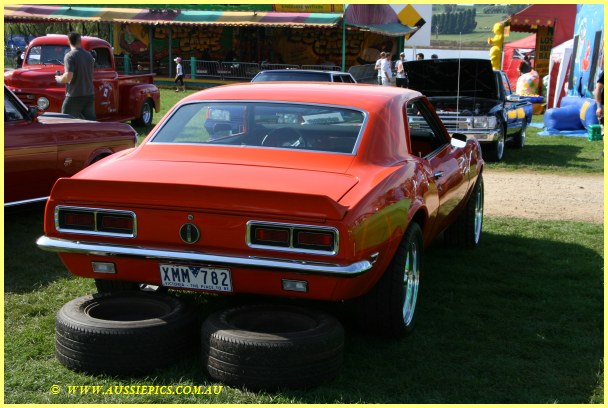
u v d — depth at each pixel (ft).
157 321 11.34
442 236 21.86
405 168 13.01
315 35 114.93
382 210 11.41
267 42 115.96
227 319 11.41
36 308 14.40
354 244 10.52
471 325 13.99
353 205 10.80
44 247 11.65
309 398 10.58
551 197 29.86
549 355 12.67
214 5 100.22
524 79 66.74
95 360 11.07
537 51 91.50
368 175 12.14
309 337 10.74
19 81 40.50
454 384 11.34
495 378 11.62
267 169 12.17
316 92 14.43
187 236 10.99
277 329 11.86
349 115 13.57
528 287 16.61
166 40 115.65
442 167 15.87
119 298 12.21
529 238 21.91
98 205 11.44
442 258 19.26
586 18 59.31
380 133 13.34
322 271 10.41
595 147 47.98
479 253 19.88
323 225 10.44
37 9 100.37
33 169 20.04
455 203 17.22
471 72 39.40
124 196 11.21
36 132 20.04
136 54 116.37
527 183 33.55
